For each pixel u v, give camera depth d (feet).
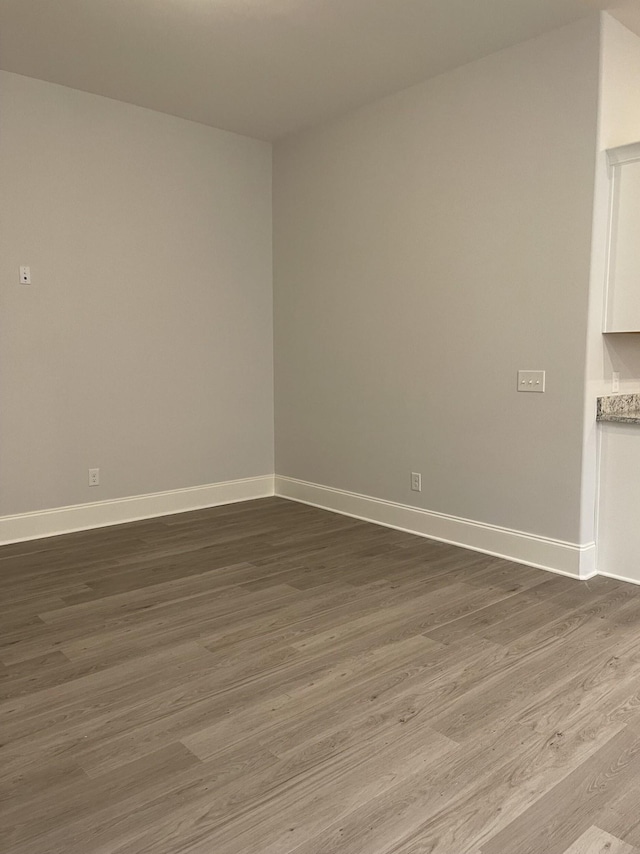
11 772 6.14
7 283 12.91
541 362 11.39
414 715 7.09
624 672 8.02
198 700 7.41
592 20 10.23
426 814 5.58
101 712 7.17
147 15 10.29
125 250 14.47
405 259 13.64
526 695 7.49
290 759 6.33
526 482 11.84
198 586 10.96
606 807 5.67
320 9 10.07
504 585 10.92
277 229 16.90
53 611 9.91
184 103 14.17
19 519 13.44
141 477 15.21
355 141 14.51
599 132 10.34
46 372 13.55
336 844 5.23
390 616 9.70
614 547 11.21
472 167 12.17
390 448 14.44
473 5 9.93
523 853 5.14
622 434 10.91
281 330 17.12
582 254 10.66
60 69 12.44
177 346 15.52
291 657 8.43
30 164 13.01
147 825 5.45
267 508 16.38
